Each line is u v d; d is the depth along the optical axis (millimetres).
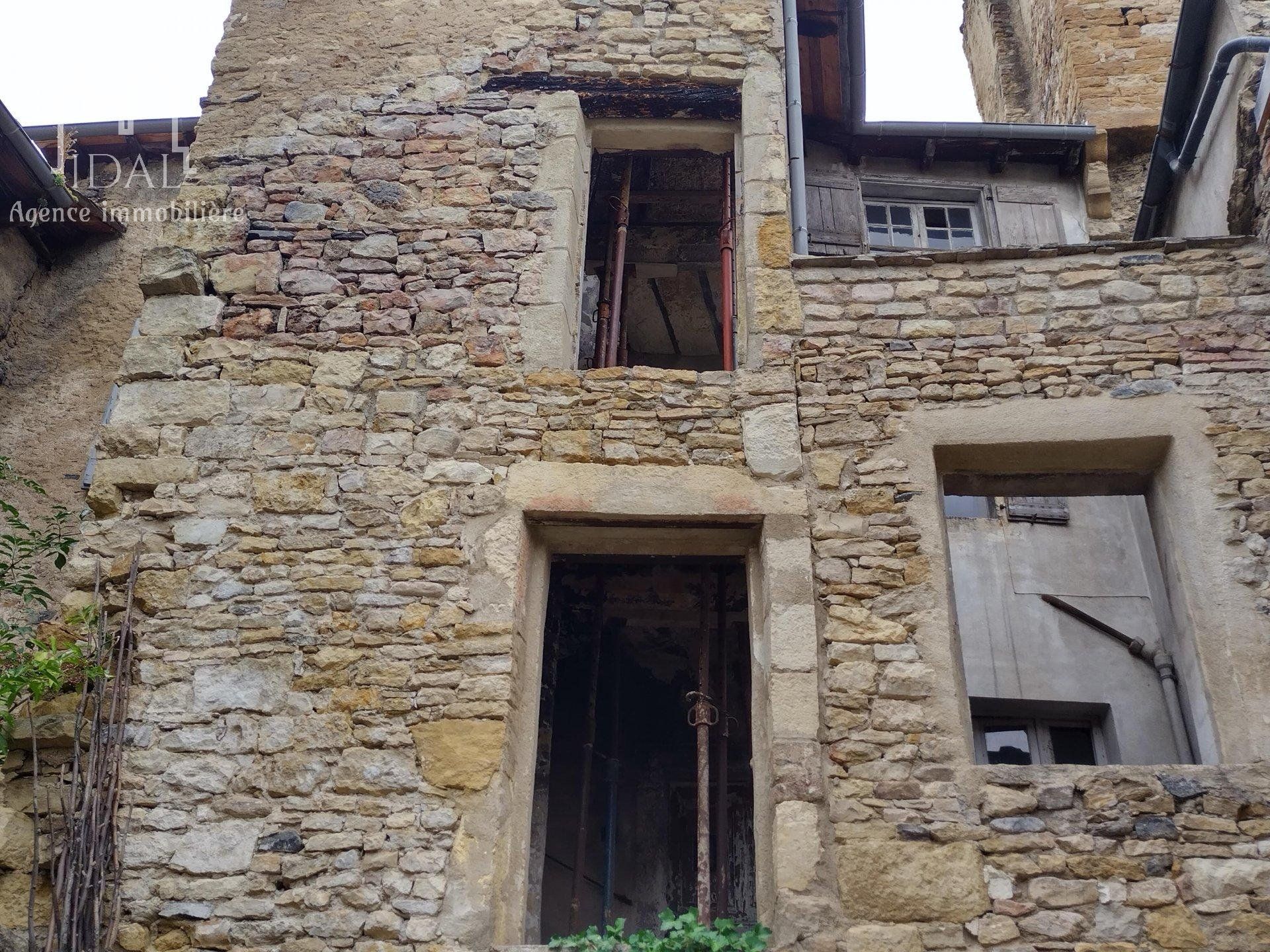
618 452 5441
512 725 4961
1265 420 5289
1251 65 5875
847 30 7613
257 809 4703
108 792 4684
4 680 4656
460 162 6328
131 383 5707
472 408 5578
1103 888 4379
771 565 5125
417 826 4652
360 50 6730
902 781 4633
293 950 4438
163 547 5297
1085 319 5633
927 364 5582
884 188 8383
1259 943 4242
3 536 5504
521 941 4688
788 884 4477
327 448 5492
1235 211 5875
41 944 4473
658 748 8234
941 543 5152
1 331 7652
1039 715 7496
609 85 6586
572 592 7762
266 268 6020
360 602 5109
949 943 4316
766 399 5559
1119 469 5488
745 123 6484
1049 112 10422
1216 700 4797
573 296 6121
